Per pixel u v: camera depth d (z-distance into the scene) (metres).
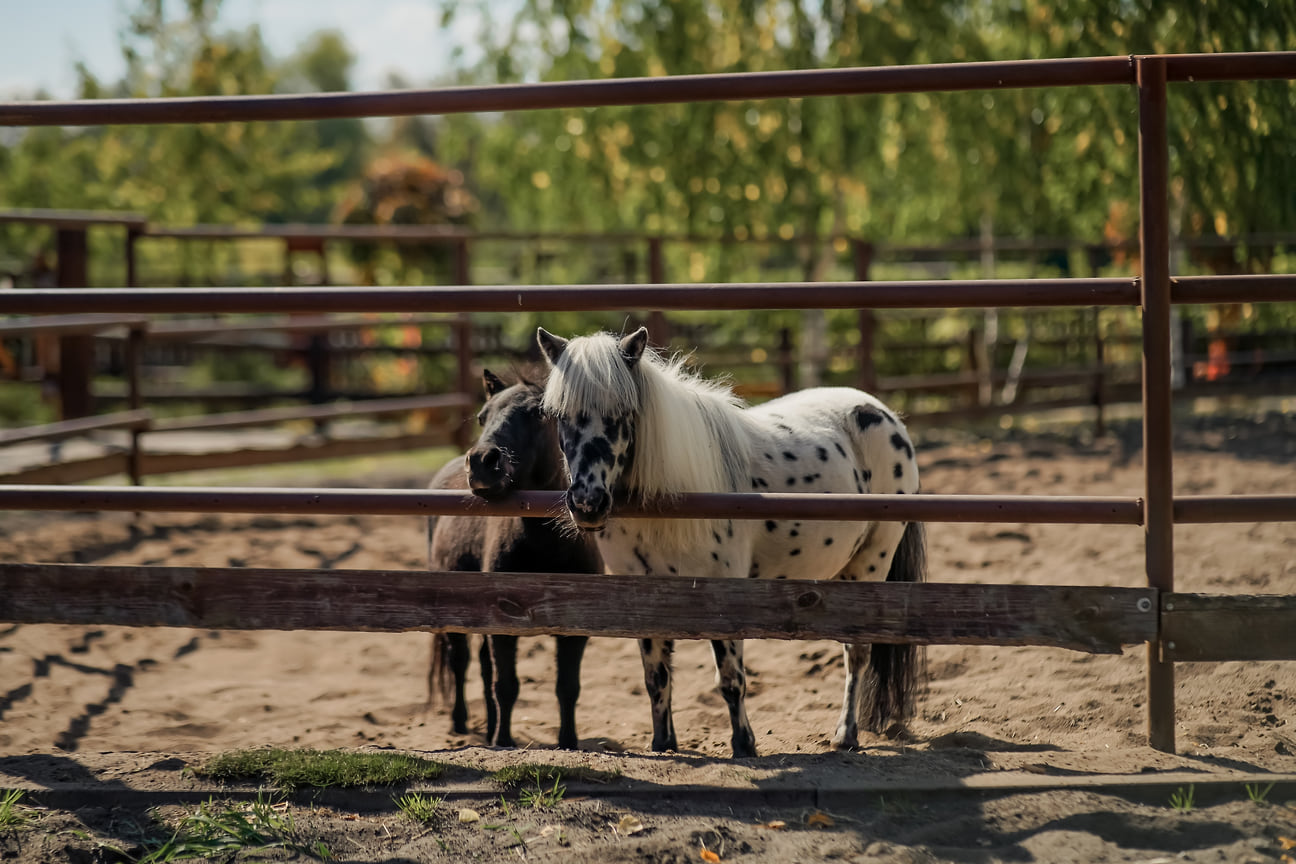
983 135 12.56
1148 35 10.18
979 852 2.79
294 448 9.35
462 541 4.50
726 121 12.84
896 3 12.38
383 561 7.10
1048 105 12.26
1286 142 8.68
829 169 13.09
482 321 15.01
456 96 3.56
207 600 3.53
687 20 12.87
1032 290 3.30
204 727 4.60
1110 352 14.30
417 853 2.86
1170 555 3.28
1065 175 12.95
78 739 4.40
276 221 27.17
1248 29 8.31
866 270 11.14
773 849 2.84
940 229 15.07
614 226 15.02
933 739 4.08
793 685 5.00
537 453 3.72
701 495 3.45
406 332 14.87
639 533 3.69
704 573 3.74
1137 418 12.08
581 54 13.41
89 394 9.59
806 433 4.27
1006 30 12.35
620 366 3.33
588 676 5.29
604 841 2.89
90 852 2.87
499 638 4.19
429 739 4.55
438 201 17.14
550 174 14.45
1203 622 3.24
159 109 3.63
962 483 8.84
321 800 3.15
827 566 4.25
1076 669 4.68
